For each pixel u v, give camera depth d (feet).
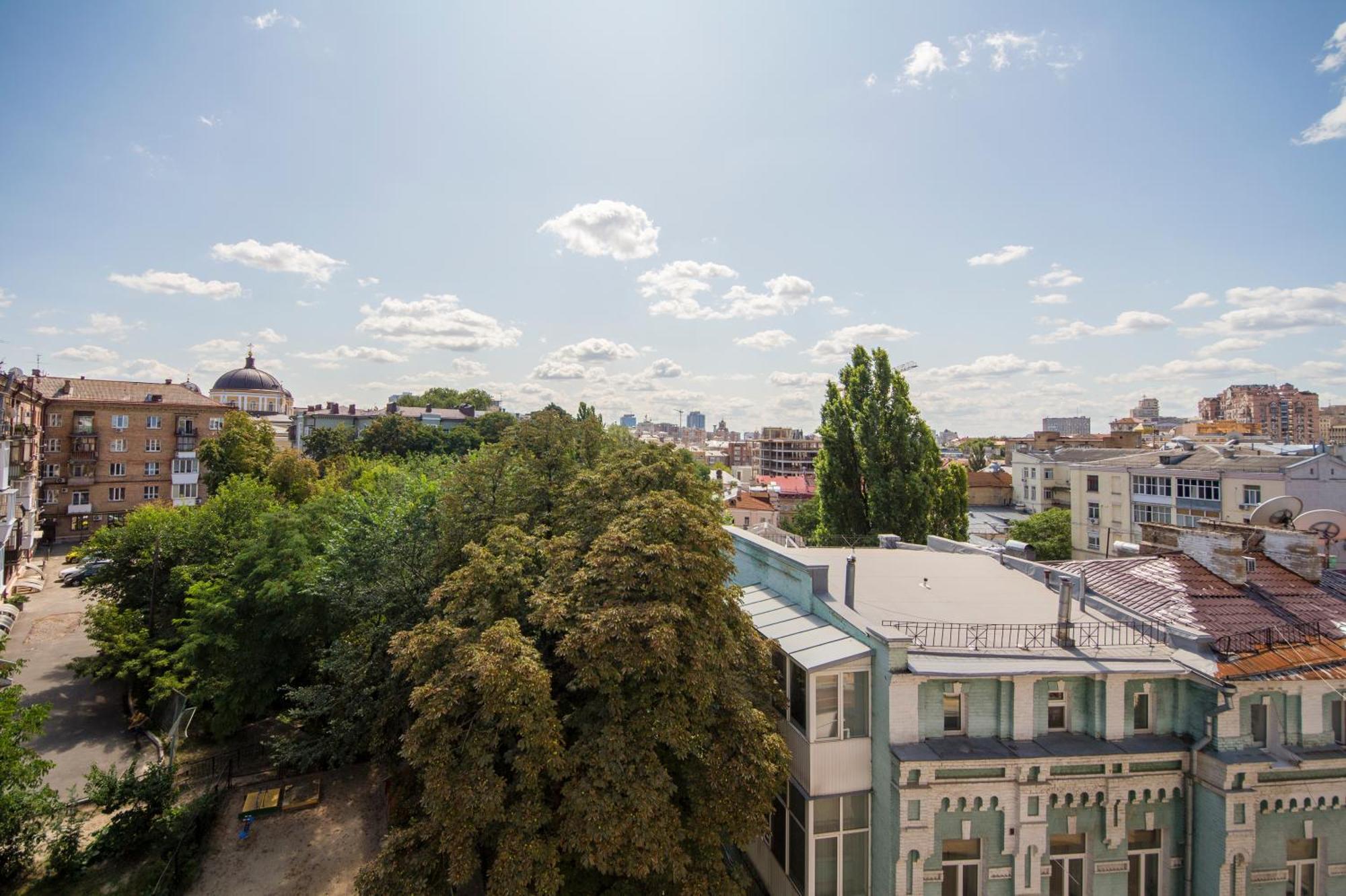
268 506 119.75
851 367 137.49
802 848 48.78
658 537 48.47
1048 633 51.11
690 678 43.27
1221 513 170.71
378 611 79.82
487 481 75.31
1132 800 45.91
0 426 143.33
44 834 63.82
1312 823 45.03
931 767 44.45
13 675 110.73
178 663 89.10
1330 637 50.06
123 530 111.14
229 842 67.21
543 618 46.55
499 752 46.73
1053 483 286.66
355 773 81.00
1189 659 47.57
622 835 39.86
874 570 67.10
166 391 253.03
